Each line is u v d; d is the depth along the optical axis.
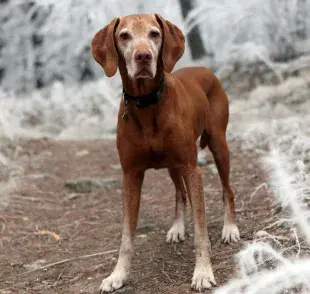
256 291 2.80
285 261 2.92
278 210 3.96
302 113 7.13
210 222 4.16
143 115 3.15
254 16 10.02
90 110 10.13
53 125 9.77
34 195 5.40
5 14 12.86
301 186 3.96
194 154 3.33
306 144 4.57
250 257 3.17
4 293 3.40
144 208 4.83
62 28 11.33
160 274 3.40
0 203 5.05
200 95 3.70
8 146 7.05
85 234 4.34
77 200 5.29
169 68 3.12
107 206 5.03
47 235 4.38
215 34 11.51
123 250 3.29
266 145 6.05
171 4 11.39
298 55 9.81
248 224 3.95
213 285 3.11
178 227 3.94
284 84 8.14
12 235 4.41
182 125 3.23
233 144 6.46
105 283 3.23
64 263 3.79
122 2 11.13
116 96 10.21
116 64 3.11
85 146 7.33
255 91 8.28
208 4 10.10
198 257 3.21
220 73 9.78
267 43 10.05
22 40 13.09
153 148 3.21
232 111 7.87
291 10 9.51
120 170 6.15
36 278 3.61
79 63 12.92
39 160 6.61
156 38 3.10
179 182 3.94
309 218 3.61
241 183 4.95
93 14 10.86
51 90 11.63
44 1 11.12
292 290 2.82
